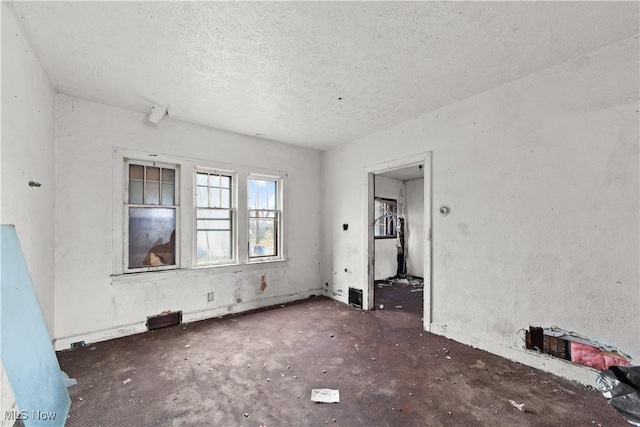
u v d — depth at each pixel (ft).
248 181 14.11
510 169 8.57
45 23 6.02
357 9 5.64
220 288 12.69
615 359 6.71
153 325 10.94
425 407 6.29
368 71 8.02
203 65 7.72
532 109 8.12
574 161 7.36
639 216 6.44
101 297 9.94
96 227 9.90
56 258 9.16
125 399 6.55
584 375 7.11
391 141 12.43
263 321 11.96
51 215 8.71
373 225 13.84
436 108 10.55
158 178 11.46
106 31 6.30
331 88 9.02
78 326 9.50
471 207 9.53
